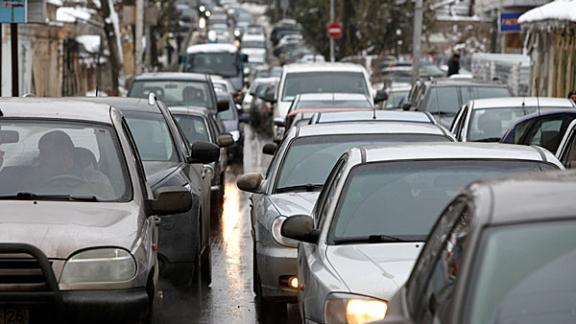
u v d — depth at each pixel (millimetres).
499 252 11750
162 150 34375
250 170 71688
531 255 11727
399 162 22531
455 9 170500
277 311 28672
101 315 21094
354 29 165875
